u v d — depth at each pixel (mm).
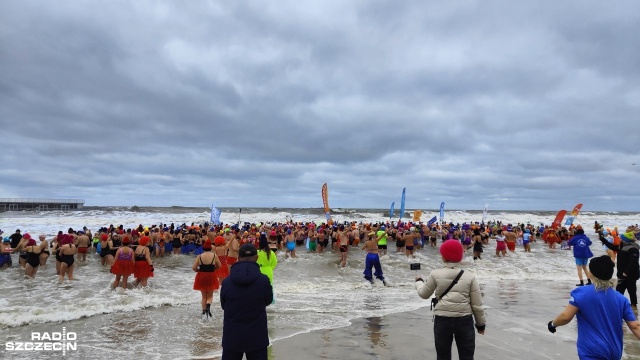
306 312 9555
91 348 6723
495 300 11188
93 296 11242
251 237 18734
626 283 9367
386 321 8656
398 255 21844
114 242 17438
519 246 27625
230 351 3984
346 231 21281
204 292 9039
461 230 25656
